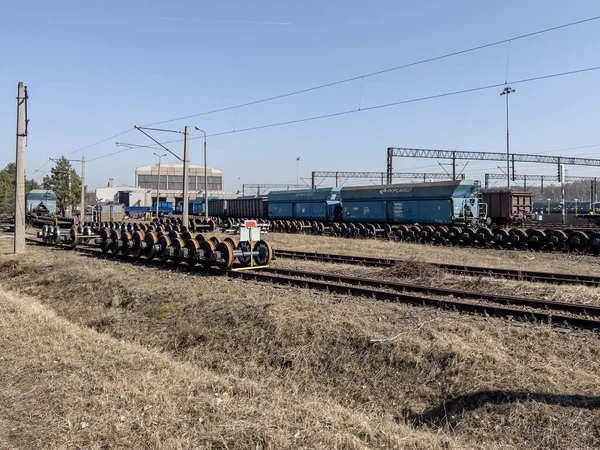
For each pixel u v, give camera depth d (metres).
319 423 5.50
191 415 5.66
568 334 8.69
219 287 13.48
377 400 7.40
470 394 6.72
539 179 95.62
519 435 5.79
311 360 8.59
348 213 42.75
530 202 41.91
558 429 5.68
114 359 7.66
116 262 19.97
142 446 5.01
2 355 7.77
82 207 49.66
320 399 7.18
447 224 34.53
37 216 52.16
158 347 10.12
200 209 66.44
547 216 78.25
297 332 9.32
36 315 10.46
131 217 83.19
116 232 22.16
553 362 7.37
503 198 40.53
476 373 7.10
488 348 7.88
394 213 38.47
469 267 17.34
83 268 17.53
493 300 11.74
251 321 10.13
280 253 23.31
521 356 7.65
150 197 114.31
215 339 9.95
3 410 5.86
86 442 5.09
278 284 14.13
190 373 7.32
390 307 10.99
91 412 5.70
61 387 6.41
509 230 28.30
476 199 35.34
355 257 20.62
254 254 17.11
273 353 9.02
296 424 5.45
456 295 12.38
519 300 11.32
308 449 4.87
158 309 12.07
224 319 10.59
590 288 13.58
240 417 5.60
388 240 33.84
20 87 23.66
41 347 8.18
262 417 5.61
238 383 7.00
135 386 6.46
